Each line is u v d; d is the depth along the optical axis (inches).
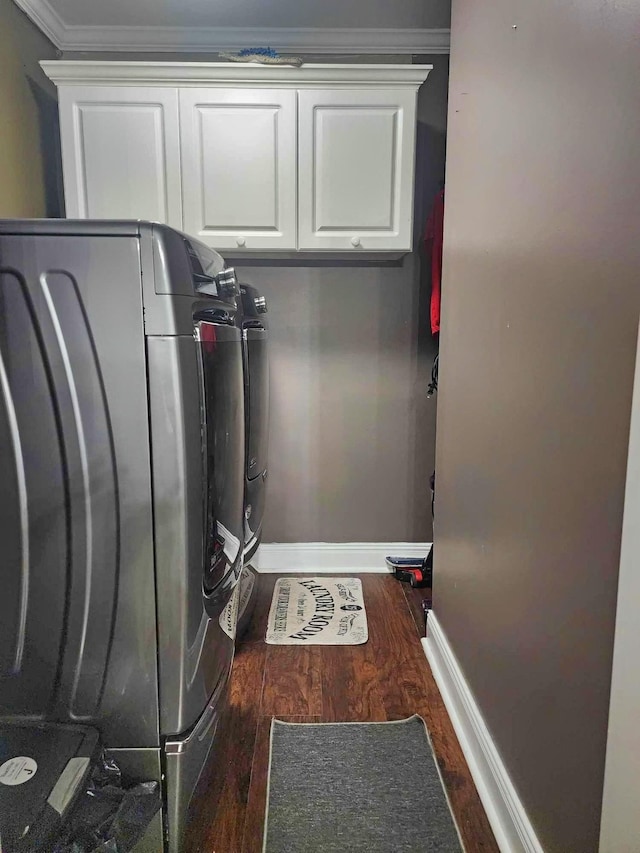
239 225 97.7
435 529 85.9
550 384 44.3
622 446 33.8
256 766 62.9
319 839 53.5
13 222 42.1
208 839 53.4
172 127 94.4
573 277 40.3
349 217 98.1
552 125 43.8
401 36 105.4
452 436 75.6
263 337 93.0
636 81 32.4
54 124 104.1
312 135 95.8
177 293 43.4
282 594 107.8
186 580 46.0
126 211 96.0
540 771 45.8
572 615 40.4
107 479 44.4
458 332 72.2
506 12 53.8
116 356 43.3
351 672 81.8
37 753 44.7
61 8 96.8
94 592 45.6
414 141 96.7
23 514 44.7
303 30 104.0
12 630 45.9
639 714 33.9
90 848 44.6
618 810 35.5
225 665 58.0
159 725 47.4
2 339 42.9
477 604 63.6
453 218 74.7
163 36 104.5
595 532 37.1
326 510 119.0
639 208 32.2
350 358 114.6
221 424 52.3
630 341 33.0
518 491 51.1
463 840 53.5
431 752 65.5
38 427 43.8
